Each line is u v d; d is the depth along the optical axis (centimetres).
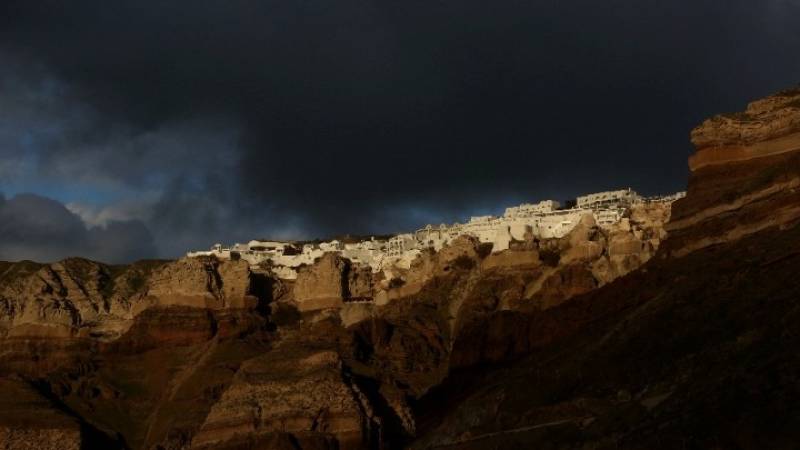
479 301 16175
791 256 10325
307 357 14975
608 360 10900
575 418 10044
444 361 16412
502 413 11288
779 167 11606
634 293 13138
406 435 14412
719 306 10419
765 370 8569
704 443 8094
